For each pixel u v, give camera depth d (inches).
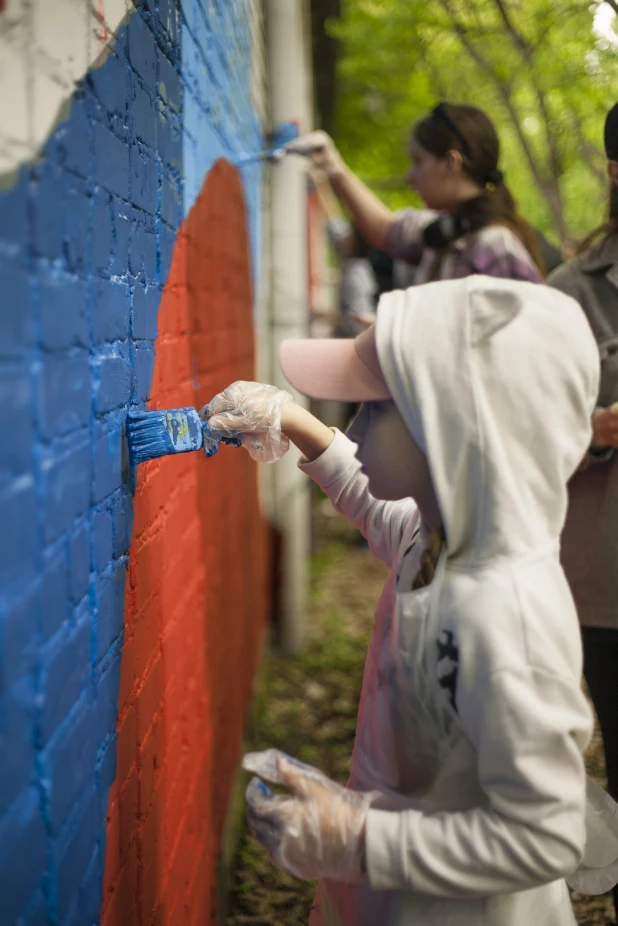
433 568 48.6
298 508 192.1
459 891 45.8
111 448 53.5
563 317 47.3
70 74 43.7
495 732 44.2
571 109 160.1
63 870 43.3
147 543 65.8
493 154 111.9
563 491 46.3
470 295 47.5
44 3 39.6
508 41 160.9
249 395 62.1
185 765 82.7
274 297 188.4
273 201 184.9
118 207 54.6
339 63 299.9
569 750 44.2
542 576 45.6
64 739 43.3
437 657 46.9
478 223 109.3
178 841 78.3
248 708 146.0
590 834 59.4
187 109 83.2
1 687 34.4
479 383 45.5
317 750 153.3
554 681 44.3
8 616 34.8
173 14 75.3
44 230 39.2
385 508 63.7
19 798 37.0
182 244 81.4
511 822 44.6
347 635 207.5
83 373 46.4
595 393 47.9
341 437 66.2
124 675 57.6
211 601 101.1
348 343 51.4
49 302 39.9
